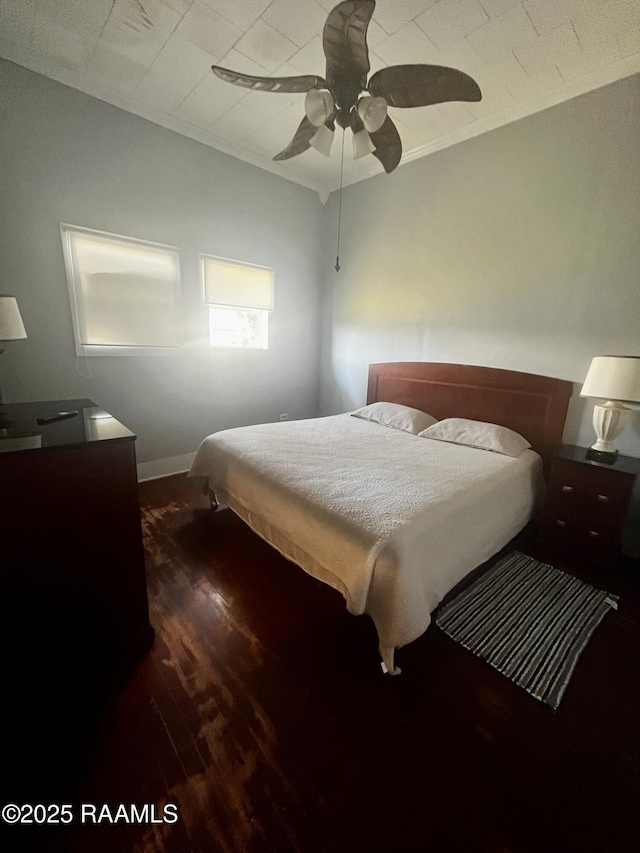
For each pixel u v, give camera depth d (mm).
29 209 2197
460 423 2561
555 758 1083
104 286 2557
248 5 1686
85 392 2602
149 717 1160
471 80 1421
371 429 2725
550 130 2244
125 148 2475
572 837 906
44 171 2211
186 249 2889
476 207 2646
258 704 1215
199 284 3020
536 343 2465
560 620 1610
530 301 2459
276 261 3492
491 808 960
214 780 1004
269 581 1837
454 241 2805
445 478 1755
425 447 2307
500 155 2480
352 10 1193
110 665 1342
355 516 1380
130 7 1710
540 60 1945
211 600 1697
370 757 1070
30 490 1152
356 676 1330
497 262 2588
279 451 2064
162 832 896
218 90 2305
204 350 3164
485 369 2703
